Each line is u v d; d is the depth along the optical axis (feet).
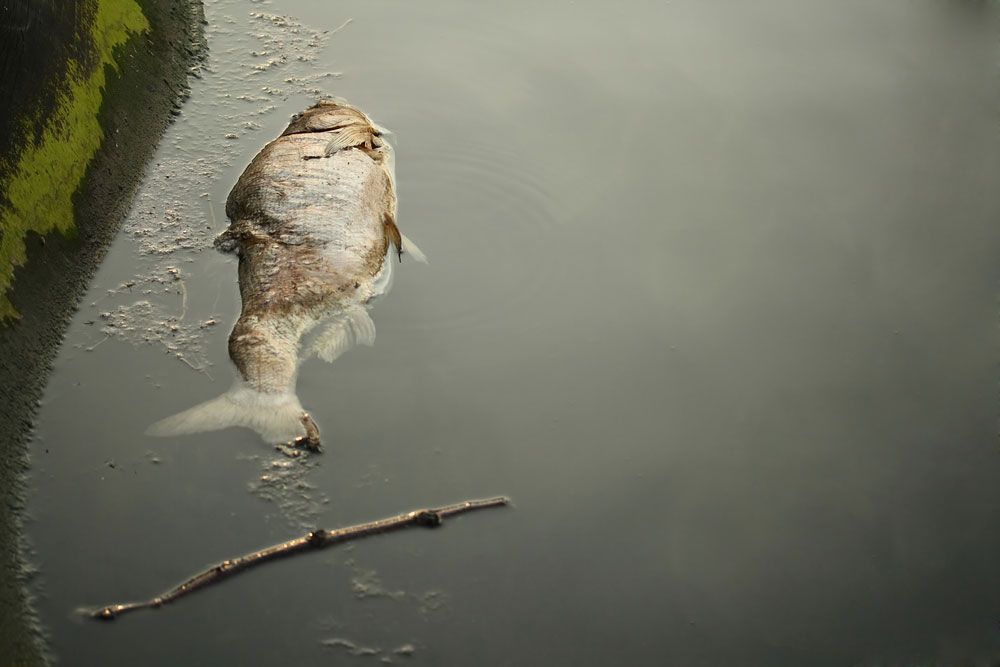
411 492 9.25
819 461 9.39
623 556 9.08
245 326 9.69
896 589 8.99
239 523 9.12
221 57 11.46
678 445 9.45
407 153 10.79
